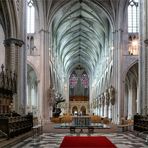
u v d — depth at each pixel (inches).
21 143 729.6
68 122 1678.2
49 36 1739.7
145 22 1090.7
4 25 1046.4
